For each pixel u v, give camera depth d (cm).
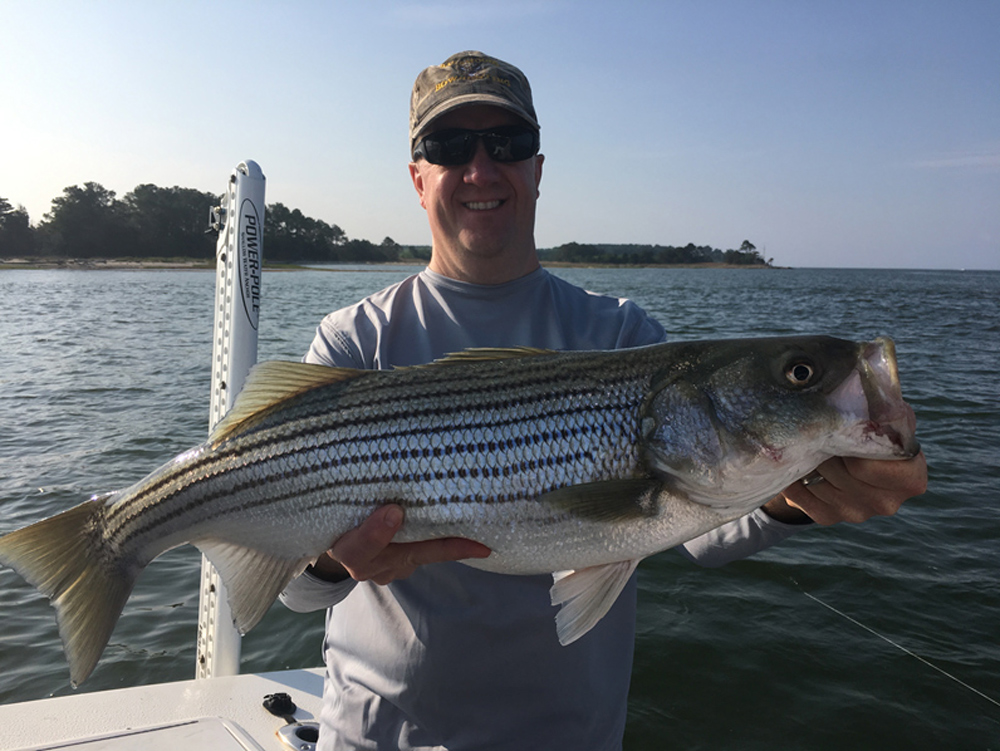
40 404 361
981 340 639
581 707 77
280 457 78
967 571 175
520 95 87
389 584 80
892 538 194
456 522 75
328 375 79
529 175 87
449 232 87
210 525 79
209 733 92
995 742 121
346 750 79
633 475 75
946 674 137
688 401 74
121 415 337
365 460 76
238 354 104
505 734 76
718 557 84
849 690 134
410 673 77
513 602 77
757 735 125
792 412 72
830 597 164
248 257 104
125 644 150
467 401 76
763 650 145
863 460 70
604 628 80
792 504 74
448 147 84
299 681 106
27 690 137
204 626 110
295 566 78
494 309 87
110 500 81
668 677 138
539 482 74
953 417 325
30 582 78
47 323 791
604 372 76
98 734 90
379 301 90
